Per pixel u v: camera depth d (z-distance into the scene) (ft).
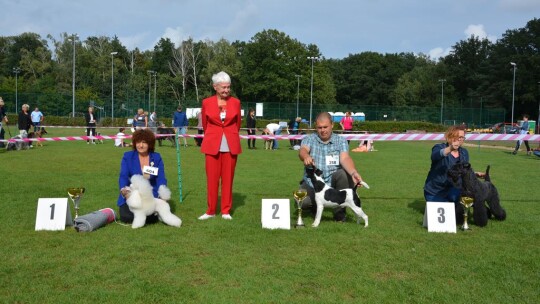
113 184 28.73
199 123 65.05
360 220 19.51
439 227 17.92
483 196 18.84
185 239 16.29
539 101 209.67
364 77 293.02
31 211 20.51
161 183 19.58
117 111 168.25
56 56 254.06
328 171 19.85
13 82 215.31
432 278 12.84
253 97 227.81
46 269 13.17
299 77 216.33
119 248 15.11
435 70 260.62
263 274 12.97
